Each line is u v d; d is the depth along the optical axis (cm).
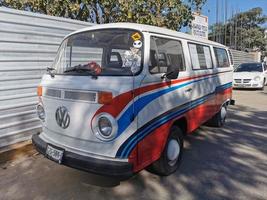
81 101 364
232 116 932
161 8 1054
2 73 546
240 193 424
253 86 1648
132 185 439
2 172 480
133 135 359
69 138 385
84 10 1040
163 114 419
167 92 427
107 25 440
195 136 699
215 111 693
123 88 348
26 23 576
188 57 511
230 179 466
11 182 446
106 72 378
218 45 713
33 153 558
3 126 559
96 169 353
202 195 416
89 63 406
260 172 495
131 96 353
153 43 409
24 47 579
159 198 405
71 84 376
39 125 630
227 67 775
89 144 367
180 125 506
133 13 991
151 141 395
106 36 423
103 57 415
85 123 364
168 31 466
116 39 411
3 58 545
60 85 388
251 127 790
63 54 463
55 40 643
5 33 541
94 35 438
